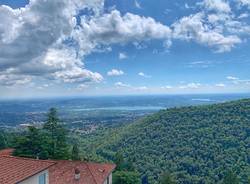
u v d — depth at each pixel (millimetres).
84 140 180250
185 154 147000
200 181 121250
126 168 82625
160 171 129625
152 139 167875
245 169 124625
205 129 166250
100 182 42594
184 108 198000
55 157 60938
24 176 25234
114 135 185000
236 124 166500
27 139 58094
